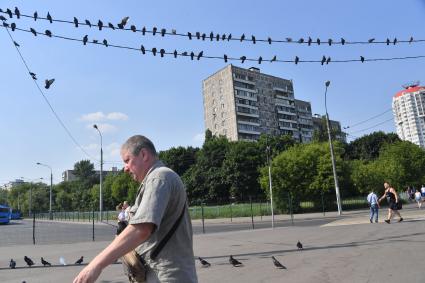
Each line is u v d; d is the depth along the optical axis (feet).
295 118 426.10
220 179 262.88
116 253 7.84
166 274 8.64
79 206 370.73
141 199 9.02
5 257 51.31
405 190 211.00
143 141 9.84
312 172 144.05
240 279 28.35
